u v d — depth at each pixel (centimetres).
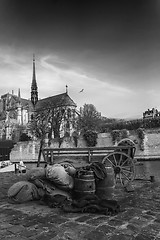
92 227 386
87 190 538
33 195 574
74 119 7781
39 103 12675
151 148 4506
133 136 4647
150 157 4459
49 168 585
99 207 470
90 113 7306
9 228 386
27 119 12138
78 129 7112
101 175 564
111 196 573
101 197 567
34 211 489
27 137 8062
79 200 507
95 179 568
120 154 784
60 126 7831
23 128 10288
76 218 436
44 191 576
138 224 400
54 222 413
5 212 484
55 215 457
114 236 346
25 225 400
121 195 655
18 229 380
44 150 880
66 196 550
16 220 429
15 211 491
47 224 403
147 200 588
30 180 610
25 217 447
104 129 6862
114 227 385
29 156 5997
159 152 4444
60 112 7438
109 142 4856
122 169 773
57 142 5612
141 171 2230
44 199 556
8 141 7888
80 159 847
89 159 824
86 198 509
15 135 10169
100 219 428
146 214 461
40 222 415
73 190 568
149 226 390
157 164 3447
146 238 339
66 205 494
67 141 5388
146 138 4562
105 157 781
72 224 402
